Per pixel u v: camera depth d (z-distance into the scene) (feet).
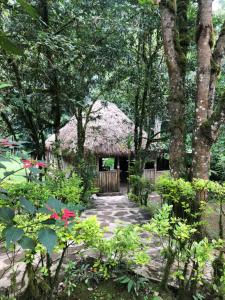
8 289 7.88
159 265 10.34
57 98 19.38
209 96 12.21
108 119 35.14
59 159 21.68
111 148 33.24
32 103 17.49
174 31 12.60
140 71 25.57
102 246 6.53
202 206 9.20
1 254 10.73
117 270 9.19
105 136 33.45
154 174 38.47
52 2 17.37
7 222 3.13
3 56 13.44
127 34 21.33
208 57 11.47
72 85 20.22
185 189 9.14
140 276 9.36
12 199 5.82
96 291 8.83
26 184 6.73
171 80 12.73
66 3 18.04
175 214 10.05
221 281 8.21
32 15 2.80
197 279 7.93
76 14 17.79
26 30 14.15
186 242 7.99
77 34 19.30
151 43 26.71
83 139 26.40
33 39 14.42
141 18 22.09
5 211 3.19
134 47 27.04
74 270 9.31
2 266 9.89
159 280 9.31
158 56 28.07
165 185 9.71
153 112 27.53
